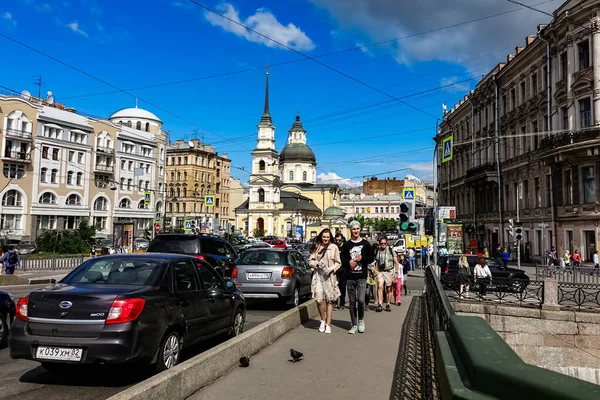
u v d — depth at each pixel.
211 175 89.81
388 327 9.95
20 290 18.75
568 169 31.55
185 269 7.12
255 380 5.84
